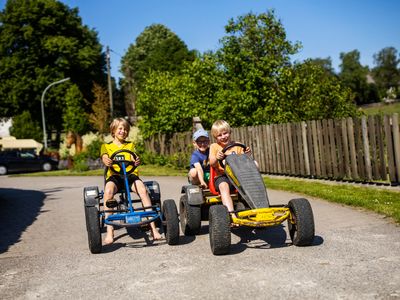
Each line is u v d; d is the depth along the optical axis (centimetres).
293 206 575
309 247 580
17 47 4647
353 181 1147
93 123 3916
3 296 467
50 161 2952
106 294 452
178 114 2039
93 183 1730
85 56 4725
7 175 2711
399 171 992
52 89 4547
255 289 435
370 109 6425
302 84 1692
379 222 707
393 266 483
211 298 419
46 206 1149
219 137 656
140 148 2444
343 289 421
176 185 1434
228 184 625
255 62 1802
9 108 4653
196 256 570
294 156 1363
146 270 524
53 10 4634
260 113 1711
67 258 604
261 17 1833
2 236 793
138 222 618
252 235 670
